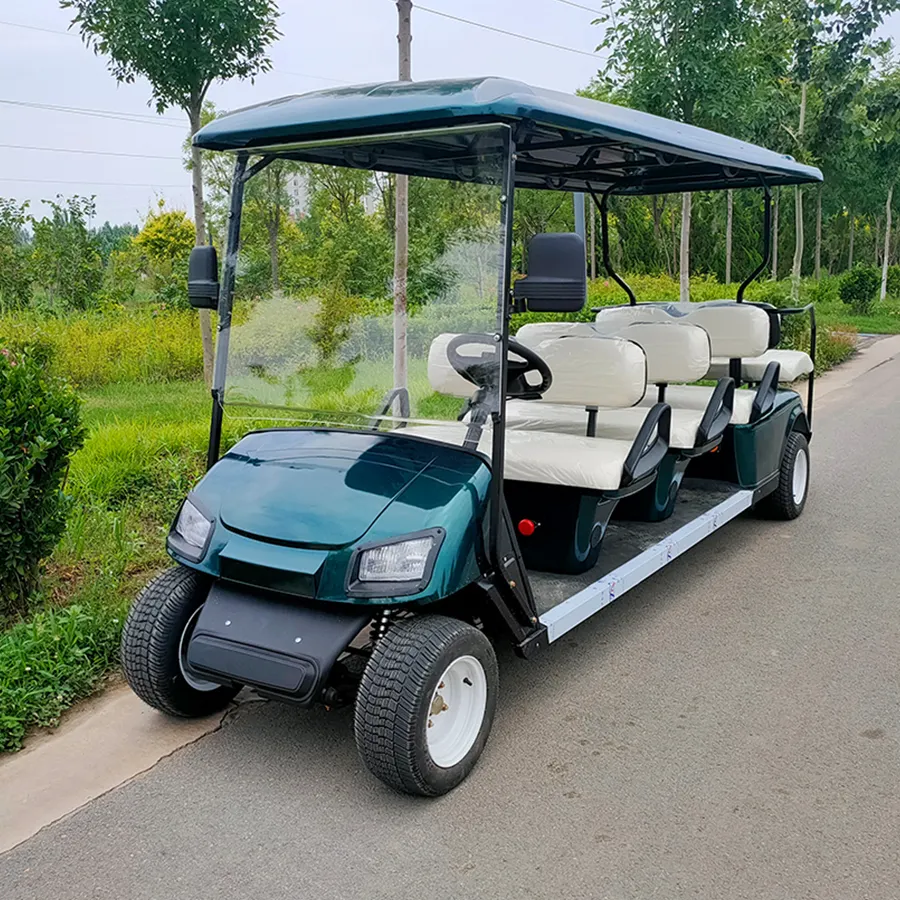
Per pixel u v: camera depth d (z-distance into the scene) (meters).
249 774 2.92
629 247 19.45
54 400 3.81
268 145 3.07
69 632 3.50
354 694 2.90
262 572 2.73
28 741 3.12
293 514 2.80
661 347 4.41
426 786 2.68
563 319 7.39
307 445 3.18
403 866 2.48
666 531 4.17
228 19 6.66
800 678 3.55
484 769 2.93
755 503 5.35
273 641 2.70
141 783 2.88
